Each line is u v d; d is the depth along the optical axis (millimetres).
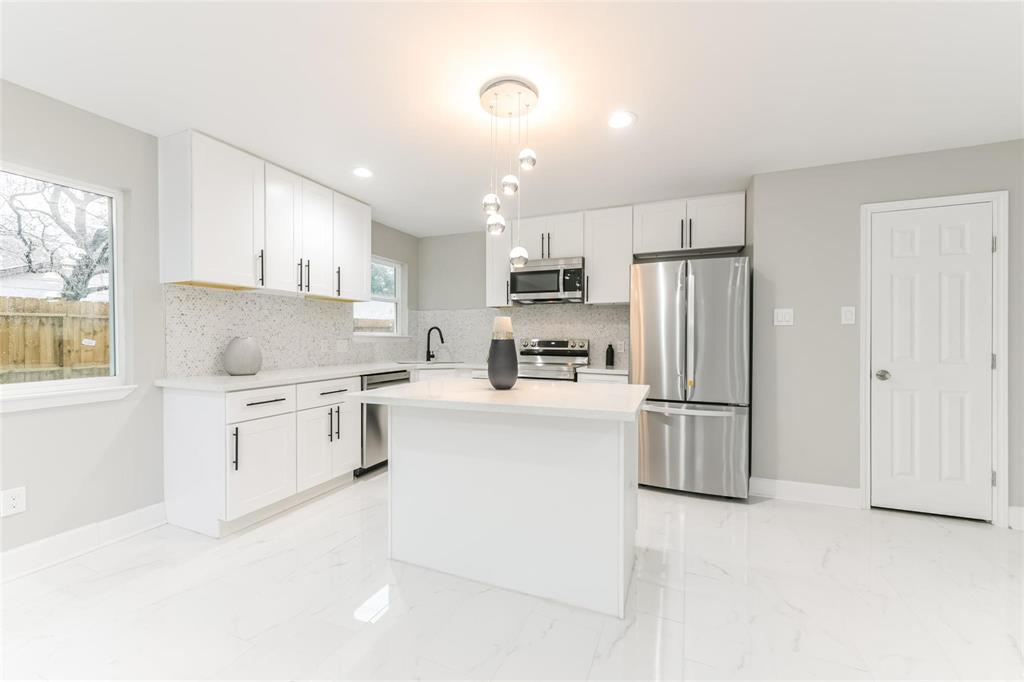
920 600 1806
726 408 2984
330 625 1632
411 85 1997
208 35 1657
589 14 1545
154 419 2467
